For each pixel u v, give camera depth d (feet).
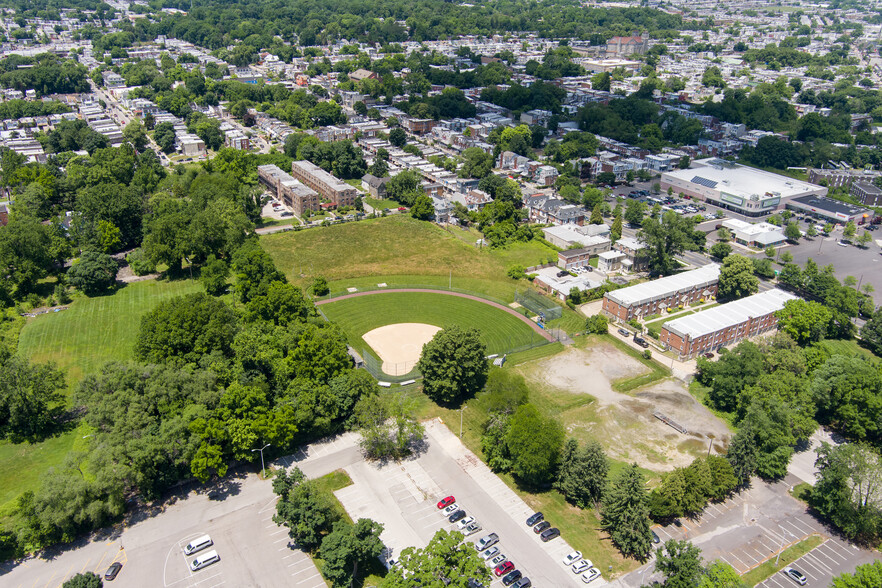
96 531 610.24
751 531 635.25
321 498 607.78
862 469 617.21
